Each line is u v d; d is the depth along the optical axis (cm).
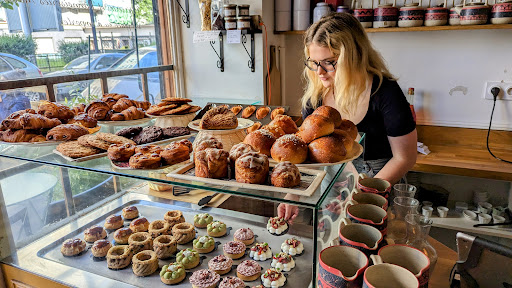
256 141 87
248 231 124
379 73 144
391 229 93
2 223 113
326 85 149
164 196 146
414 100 243
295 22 240
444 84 233
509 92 218
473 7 197
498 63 218
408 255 70
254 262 114
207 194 140
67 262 114
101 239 124
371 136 151
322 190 73
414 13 209
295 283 103
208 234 128
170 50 260
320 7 228
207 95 263
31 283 111
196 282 107
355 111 149
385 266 63
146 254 116
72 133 106
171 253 121
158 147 93
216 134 101
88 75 196
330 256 71
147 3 236
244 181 76
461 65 226
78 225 131
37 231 123
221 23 223
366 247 70
